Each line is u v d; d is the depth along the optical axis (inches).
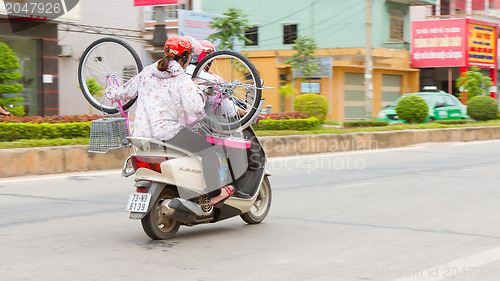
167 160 215.6
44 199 329.1
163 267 190.1
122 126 230.8
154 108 215.0
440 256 206.8
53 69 805.9
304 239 234.2
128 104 227.1
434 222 269.7
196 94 213.9
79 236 236.5
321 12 1201.4
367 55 917.8
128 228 253.0
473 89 1168.8
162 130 214.2
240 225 263.6
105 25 910.4
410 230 251.8
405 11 1282.0
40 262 195.2
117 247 217.3
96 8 896.9
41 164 434.0
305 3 1216.2
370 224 264.8
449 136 813.9
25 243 223.5
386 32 1234.0
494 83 1375.5
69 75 882.8
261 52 1239.5
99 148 233.1
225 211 241.3
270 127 668.1
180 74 214.8
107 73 236.8
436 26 1262.3
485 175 445.7
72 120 546.0
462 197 342.6
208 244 224.1
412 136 758.5
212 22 888.9
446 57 1251.2
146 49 983.6
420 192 362.0
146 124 215.6
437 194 354.0
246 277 179.2
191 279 176.6
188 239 233.0
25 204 312.5
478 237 238.2
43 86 793.6
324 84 1175.0
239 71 231.6
